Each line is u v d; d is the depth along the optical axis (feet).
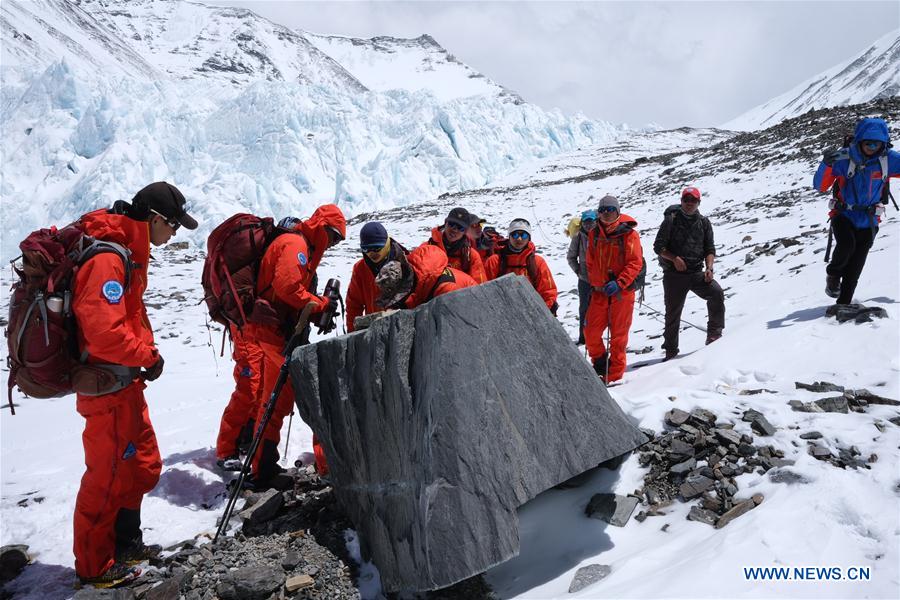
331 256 68.18
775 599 7.65
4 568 11.69
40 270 9.90
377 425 10.94
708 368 17.02
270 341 13.78
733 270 33.94
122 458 10.91
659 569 8.97
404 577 9.98
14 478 16.38
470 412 9.60
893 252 22.48
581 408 10.30
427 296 12.28
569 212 93.56
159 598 10.37
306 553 11.41
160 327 41.29
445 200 128.16
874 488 9.62
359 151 186.09
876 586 7.64
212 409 21.83
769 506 9.61
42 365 10.02
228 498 14.07
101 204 149.18
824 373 14.61
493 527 9.32
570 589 9.30
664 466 11.76
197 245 135.54
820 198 52.80
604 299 19.25
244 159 173.58
